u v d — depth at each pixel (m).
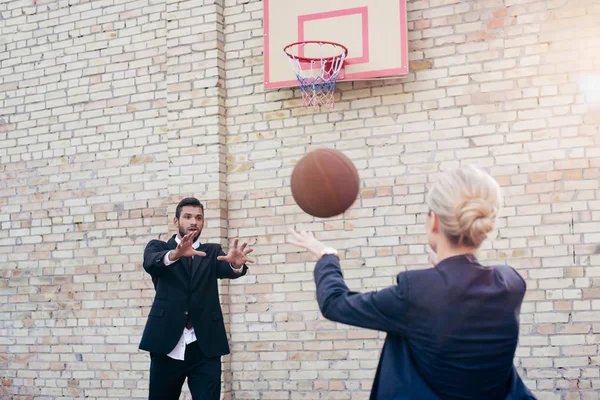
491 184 1.90
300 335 5.41
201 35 5.84
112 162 6.18
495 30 5.09
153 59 6.10
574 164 4.82
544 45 4.96
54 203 6.36
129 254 6.00
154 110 6.05
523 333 4.82
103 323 6.02
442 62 5.21
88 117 6.32
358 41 5.23
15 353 6.34
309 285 5.42
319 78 5.30
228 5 5.89
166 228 5.90
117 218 6.09
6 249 6.50
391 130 5.30
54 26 6.55
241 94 5.78
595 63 4.84
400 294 1.86
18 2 6.66
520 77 5.00
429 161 5.17
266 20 5.49
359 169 5.35
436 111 5.19
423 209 5.16
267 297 5.53
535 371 4.77
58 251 6.29
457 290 1.84
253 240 5.62
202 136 5.74
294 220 5.51
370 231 5.28
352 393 5.21
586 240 4.74
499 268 2.01
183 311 3.94
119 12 6.28
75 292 6.16
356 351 5.24
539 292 4.81
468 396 1.85
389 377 1.89
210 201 5.65
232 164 5.75
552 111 4.90
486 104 5.07
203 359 3.98
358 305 1.90
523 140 4.95
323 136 5.48
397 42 5.14
